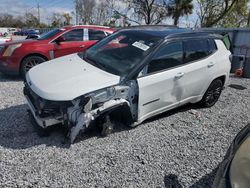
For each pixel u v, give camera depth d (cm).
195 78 475
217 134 433
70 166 316
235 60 995
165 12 3189
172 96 444
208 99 544
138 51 414
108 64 409
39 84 353
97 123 384
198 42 487
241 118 513
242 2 3034
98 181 296
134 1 3192
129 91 380
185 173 323
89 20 4906
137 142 383
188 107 546
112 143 374
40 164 315
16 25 8031
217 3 3134
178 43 447
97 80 362
